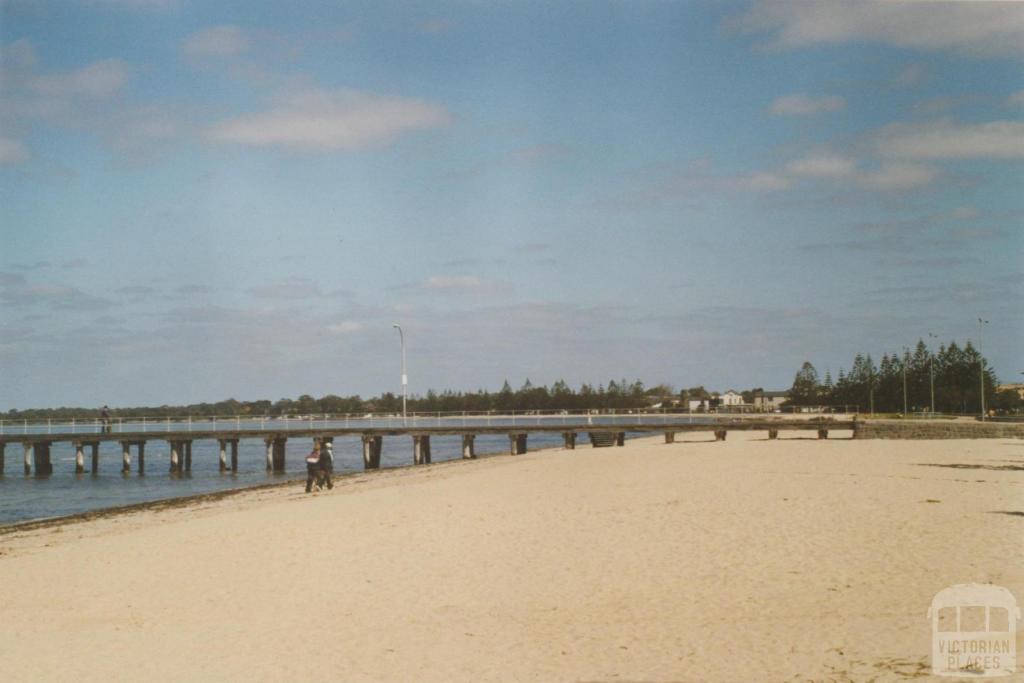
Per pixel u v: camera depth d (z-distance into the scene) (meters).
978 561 18.27
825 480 30.83
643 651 14.12
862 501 25.62
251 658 14.84
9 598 19.30
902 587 16.67
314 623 16.69
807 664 12.84
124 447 62.25
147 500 44.44
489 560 20.44
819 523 22.45
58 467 72.94
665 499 27.03
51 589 19.91
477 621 16.31
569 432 61.88
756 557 19.39
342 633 16.02
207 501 37.16
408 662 14.30
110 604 18.56
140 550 23.31
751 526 22.41
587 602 17.06
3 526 32.91
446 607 17.27
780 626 14.84
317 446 38.12
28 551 25.16
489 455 66.44
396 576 19.56
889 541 20.25
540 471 37.88
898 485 29.23
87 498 46.38
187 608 18.05
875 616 15.02
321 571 20.25
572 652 14.33
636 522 23.61
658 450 49.88
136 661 14.92
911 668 12.27
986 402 113.31
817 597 16.39
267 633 16.20
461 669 13.84
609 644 14.60
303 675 13.92
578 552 20.70
